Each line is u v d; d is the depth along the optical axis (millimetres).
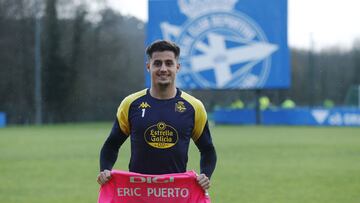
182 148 4938
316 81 64375
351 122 36281
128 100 5000
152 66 4867
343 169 14312
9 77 51625
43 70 51438
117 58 55344
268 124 37562
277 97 58031
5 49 51688
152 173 4961
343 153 18375
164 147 4914
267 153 18422
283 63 34031
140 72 57344
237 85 34344
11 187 11633
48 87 51500
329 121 36719
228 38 34125
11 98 51688
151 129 4898
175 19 34188
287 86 34062
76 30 52781
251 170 14133
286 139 24328
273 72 34156
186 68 34344
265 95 53656
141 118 4906
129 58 56469
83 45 52969
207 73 34312
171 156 4922
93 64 53906
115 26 55062
